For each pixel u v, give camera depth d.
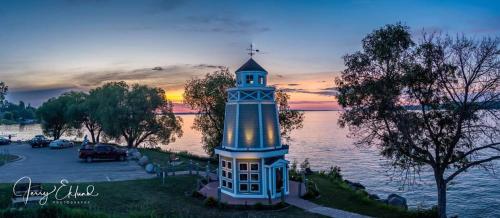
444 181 26.34
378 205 27.89
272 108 30.86
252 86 30.25
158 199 27.62
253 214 24.64
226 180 30.78
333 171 45.28
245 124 29.80
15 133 161.50
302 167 46.25
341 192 32.88
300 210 25.97
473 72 24.91
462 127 25.20
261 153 28.92
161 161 47.62
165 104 67.69
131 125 64.00
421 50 25.45
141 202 26.47
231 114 30.77
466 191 48.81
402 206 31.41
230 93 31.27
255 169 29.53
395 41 25.59
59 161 47.59
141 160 44.09
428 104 25.33
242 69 30.38
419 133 24.88
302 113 48.09
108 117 63.62
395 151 26.69
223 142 31.78
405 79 24.89
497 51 24.77
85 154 47.00
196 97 48.31
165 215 23.20
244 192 29.39
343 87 27.42
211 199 26.69
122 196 27.97
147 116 64.94
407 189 50.19
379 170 64.31
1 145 71.56
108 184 32.09
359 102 26.69
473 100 24.84
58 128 85.50
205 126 50.06
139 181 34.00
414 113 25.45
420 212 25.97
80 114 78.00
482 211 41.03
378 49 25.69
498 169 60.12
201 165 44.94
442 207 26.16
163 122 67.75
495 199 45.09
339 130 182.38
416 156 26.34
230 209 25.97
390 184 53.59
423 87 25.31
